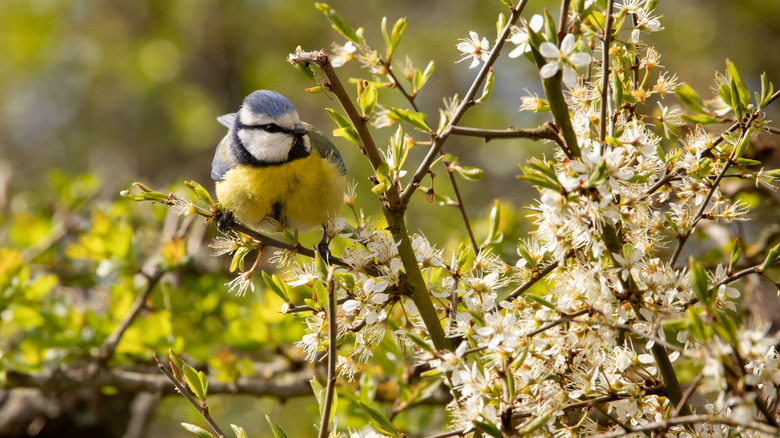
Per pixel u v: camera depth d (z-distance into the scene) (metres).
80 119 19.67
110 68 19.00
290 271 5.80
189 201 5.98
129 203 11.50
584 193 4.75
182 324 9.68
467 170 5.24
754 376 3.96
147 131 19.67
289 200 8.01
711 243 9.78
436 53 17.05
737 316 8.12
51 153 19.19
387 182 5.32
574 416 6.82
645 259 5.38
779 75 16.69
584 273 5.00
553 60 4.56
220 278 10.14
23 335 10.77
